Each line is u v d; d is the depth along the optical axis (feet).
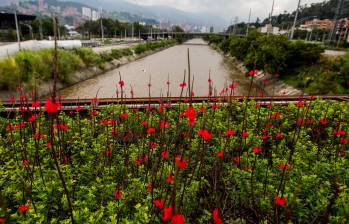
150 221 9.98
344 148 20.17
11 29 193.16
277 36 88.43
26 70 56.85
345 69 60.90
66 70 73.00
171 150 16.80
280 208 12.09
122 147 18.92
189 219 11.99
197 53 233.14
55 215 12.46
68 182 12.94
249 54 94.79
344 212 11.40
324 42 193.88
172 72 108.27
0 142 18.29
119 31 361.10
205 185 15.30
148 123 20.95
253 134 20.43
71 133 20.36
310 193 13.25
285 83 77.51
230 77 103.65
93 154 17.89
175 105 26.89
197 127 21.12
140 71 107.45
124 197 12.09
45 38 224.12
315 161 17.37
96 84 77.71
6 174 13.98
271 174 14.67
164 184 12.87
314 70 71.51
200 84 84.94
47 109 7.03
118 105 26.05
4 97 48.80
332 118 26.23
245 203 13.66
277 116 24.25
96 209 12.38
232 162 16.80
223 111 26.08
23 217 10.64
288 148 19.39
